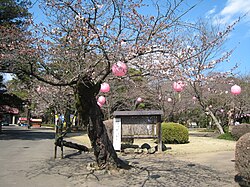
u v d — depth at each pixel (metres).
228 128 21.81
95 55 7.08
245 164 5.34
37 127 43.47
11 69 8.48
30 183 6.23
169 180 6.49
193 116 30.58
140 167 7.98
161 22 6.78
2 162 8.99
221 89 19.81
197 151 11.43
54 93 12.82
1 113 23.78
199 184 6.14
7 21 17.06
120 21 6.78
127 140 12.52
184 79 7.23
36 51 7.54
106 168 7.23
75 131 30.61
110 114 21.69
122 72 5.75
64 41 7.21
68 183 6.23
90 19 6.73
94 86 6.97
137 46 6.56
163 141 14.24
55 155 9.98
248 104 22.52
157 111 11.23
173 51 7.04
